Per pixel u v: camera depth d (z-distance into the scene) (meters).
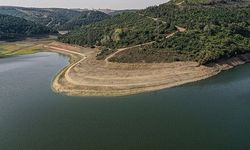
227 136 66.81
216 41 140.50
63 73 131.75
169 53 129.88
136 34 156.50
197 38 142.25
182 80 111.44
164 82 109.56
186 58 124.94
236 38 150.75
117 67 124.94
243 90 98.06
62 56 192.25
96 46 185.12
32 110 90.00
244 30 162.50
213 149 61.81
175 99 92.69
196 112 81.12
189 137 67.31
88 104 93.25
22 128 77.25
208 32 147.88
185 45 135.38
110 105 91.25
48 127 77.00
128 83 109.75
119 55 134.50
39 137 71.69
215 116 77.75
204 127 71.75
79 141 68.56
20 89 113.25
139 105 89.50
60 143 68.12
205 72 118.06
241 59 137.50
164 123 75.25
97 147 65.38
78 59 168.75
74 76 122.44
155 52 131.75
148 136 68.94
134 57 130.00
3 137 72.56
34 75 136.25
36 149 66.06
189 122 75.00
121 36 161.50
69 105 93.06
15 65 164.12
